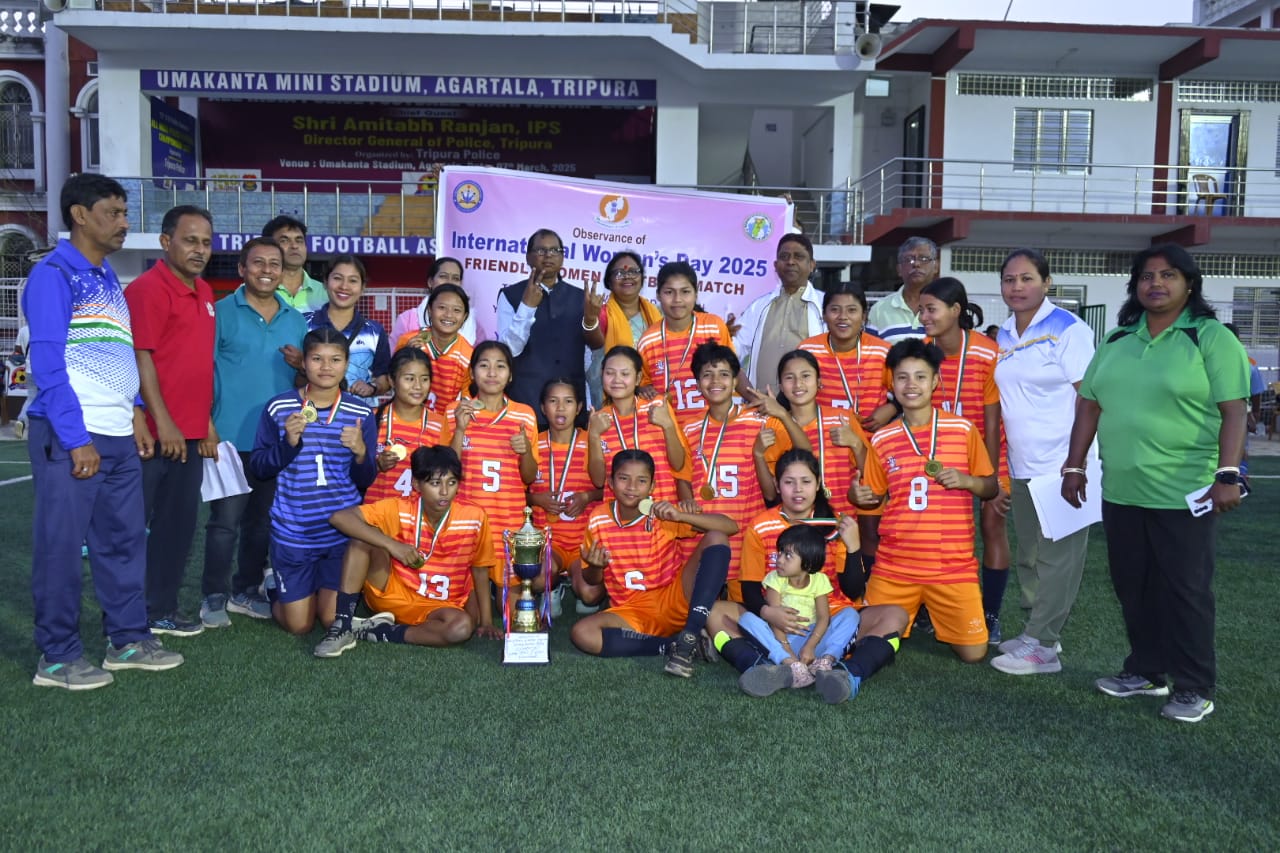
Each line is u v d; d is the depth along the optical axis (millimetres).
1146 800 3018
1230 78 19125
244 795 3006
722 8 16812
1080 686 4176
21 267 21859
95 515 4133
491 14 16391
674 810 2924
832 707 3857
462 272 6746
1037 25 17250
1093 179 19031
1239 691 4059
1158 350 3850
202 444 4719
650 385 5480
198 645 4629
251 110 18844
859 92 19078
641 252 7211
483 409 5172
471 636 4855
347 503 4832
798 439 4871
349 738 3461
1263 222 18047
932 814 2912
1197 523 3750
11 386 16906
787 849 2699
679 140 17000
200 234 4500
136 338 4379
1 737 3451
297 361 4945
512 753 3340
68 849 2682
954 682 4234
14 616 5055
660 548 4715
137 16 15508
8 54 21359
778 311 5961
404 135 19109
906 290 5812
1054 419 4574
